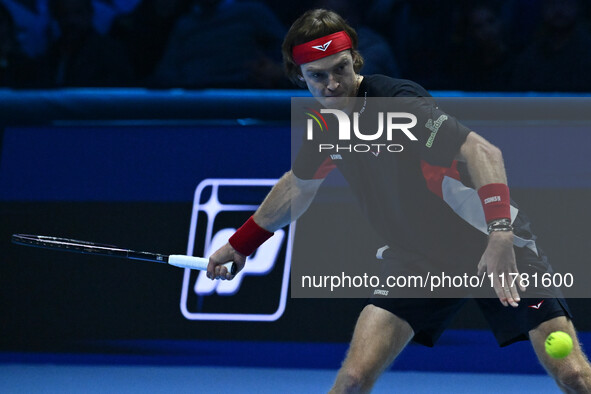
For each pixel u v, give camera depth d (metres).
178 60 24.55
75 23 25.02
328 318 21.62
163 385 19.83
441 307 12.07
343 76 11.41
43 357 22.22
